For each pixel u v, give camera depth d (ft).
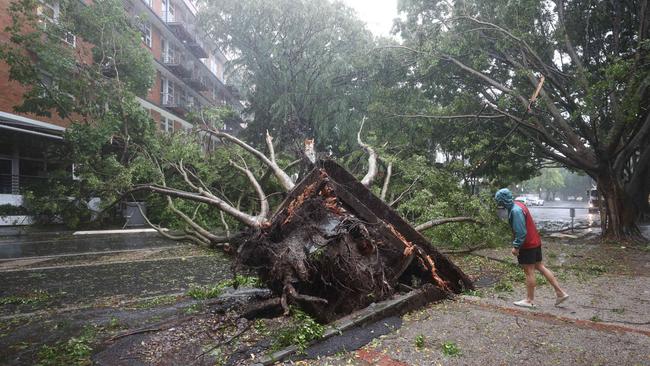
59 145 56.49
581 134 48.39
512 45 43.11
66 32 49.16
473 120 45.19
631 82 33.22
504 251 31.35
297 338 11.80
